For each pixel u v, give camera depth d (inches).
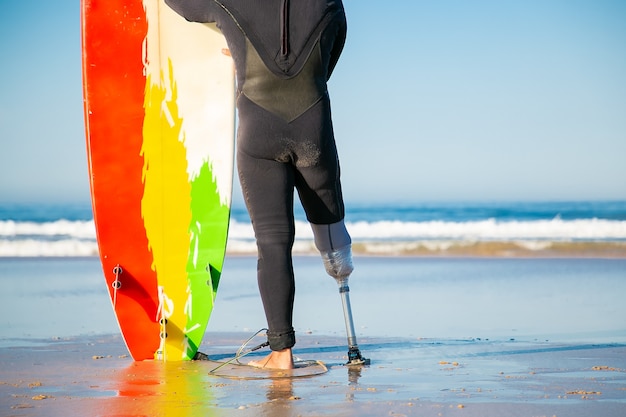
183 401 186.9
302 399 187.9
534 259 720.3
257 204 233.0
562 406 178.4
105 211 264.5
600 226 1227.2
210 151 271.9
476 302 432.5
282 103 227.9
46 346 285.4
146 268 263.9
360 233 1259.8
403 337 312.8
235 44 230.8
